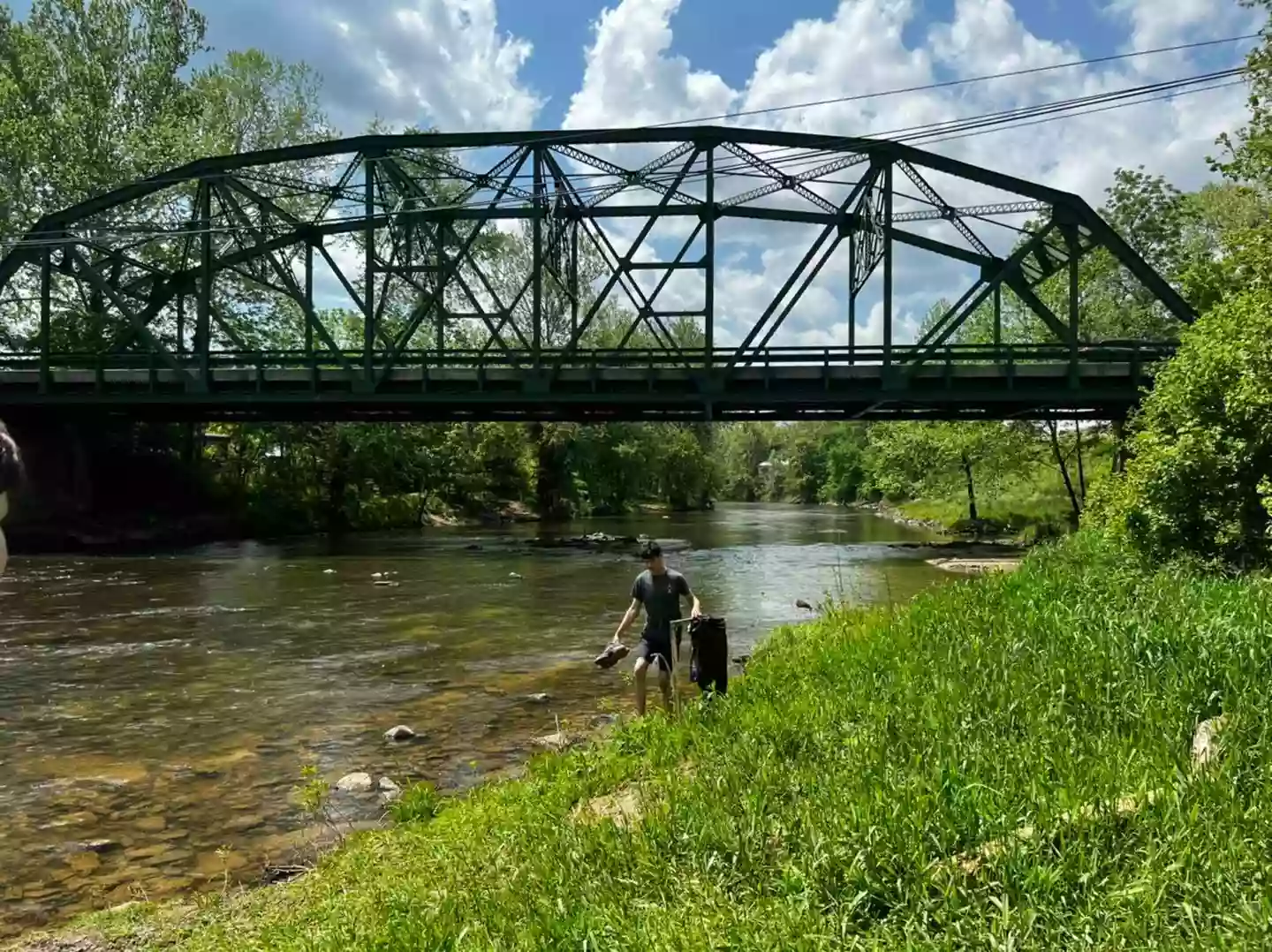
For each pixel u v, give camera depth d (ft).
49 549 102.47
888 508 248.32
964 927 9.99
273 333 132.57
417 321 96.12
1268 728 13.66
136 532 113.09
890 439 171.53
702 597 62.23
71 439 115.85
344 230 97.35
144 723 30.07
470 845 17.20
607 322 201.57
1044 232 86.84
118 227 101.04
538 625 50.70
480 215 94.89
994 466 124.98
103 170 114.11
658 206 92.07
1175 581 28.30
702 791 15.88
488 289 96.48
